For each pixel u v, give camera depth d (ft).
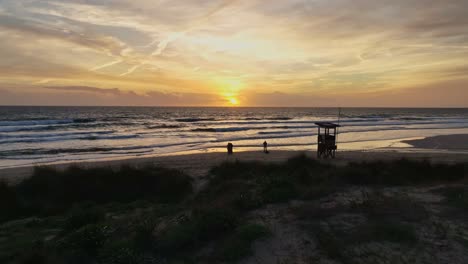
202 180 40.04
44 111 314.35
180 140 102.89
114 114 291.38
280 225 19.54
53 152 75.41
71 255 16.53
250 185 31.91
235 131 137.80
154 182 36.37
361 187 30.09
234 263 15.30
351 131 134.31
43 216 28.22
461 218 19.52
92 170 37.55
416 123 189.98
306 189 28.27
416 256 14.89
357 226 18.60
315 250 16.06
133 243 17.46
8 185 34.40
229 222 19.58
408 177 35.06
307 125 170.91
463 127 155.63
